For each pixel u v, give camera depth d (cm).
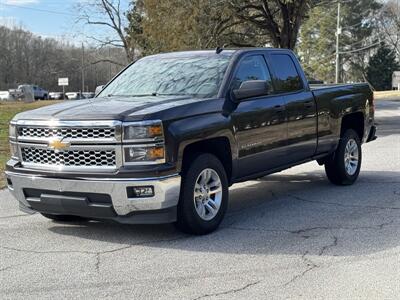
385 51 8000
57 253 551
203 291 440
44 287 457
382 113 2977
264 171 702
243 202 778
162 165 546
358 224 636
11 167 605
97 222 670
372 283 451
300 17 2473
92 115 553
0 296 439
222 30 2475
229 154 636
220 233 611
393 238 576
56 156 568
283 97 725
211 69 676
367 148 1376
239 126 641
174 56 747
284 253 534
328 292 434
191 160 589
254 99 673
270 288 444
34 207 602
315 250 541
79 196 562
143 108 566
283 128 718
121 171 541
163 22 2328
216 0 2262
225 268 495
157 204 550
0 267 511
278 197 805
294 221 658
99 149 549
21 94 6122
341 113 847
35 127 580
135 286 455
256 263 507
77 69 6025
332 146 838
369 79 8100
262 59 721
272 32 2581
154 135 543
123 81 730
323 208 724
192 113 585
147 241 586
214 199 616
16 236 615
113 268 502
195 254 538
